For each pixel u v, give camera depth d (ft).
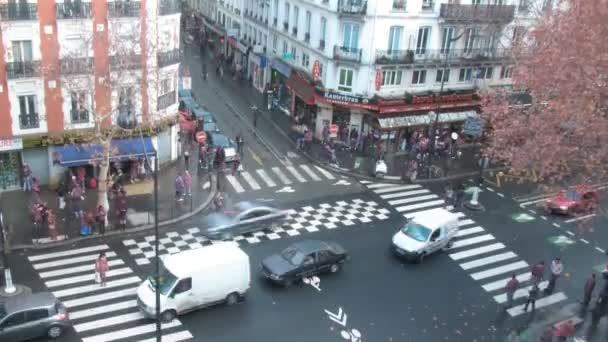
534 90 87.45
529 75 90.12
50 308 75.41
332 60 144.97
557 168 87.15
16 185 116.67
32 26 105.19
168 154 133.18
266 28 184.24
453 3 143.95
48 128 113.19
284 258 93.20
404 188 132.57
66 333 77.36
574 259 107.24
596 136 77.51
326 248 95.45
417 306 90.17
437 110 143.54
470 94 155.63
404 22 140.56
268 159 142.61
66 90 107.86
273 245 103.60
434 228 102.78
